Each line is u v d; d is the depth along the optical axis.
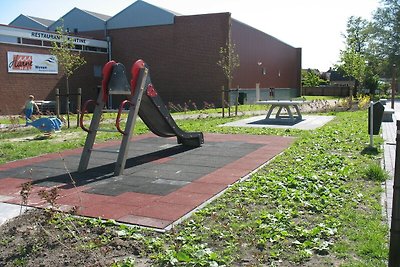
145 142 12.81
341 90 55.03
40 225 5.11
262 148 11.38
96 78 34.97
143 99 9.55
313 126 16.59
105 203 6.33
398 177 3.65
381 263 4.07
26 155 10.77
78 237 4.88
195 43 34.06
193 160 9.73
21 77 27.97
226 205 6.14
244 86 38.09
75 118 21.73
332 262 4.18
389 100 42.25
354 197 6.35
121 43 36.59
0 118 24.42
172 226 5.28
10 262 4.35
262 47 42.31
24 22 41.72
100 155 10.55
